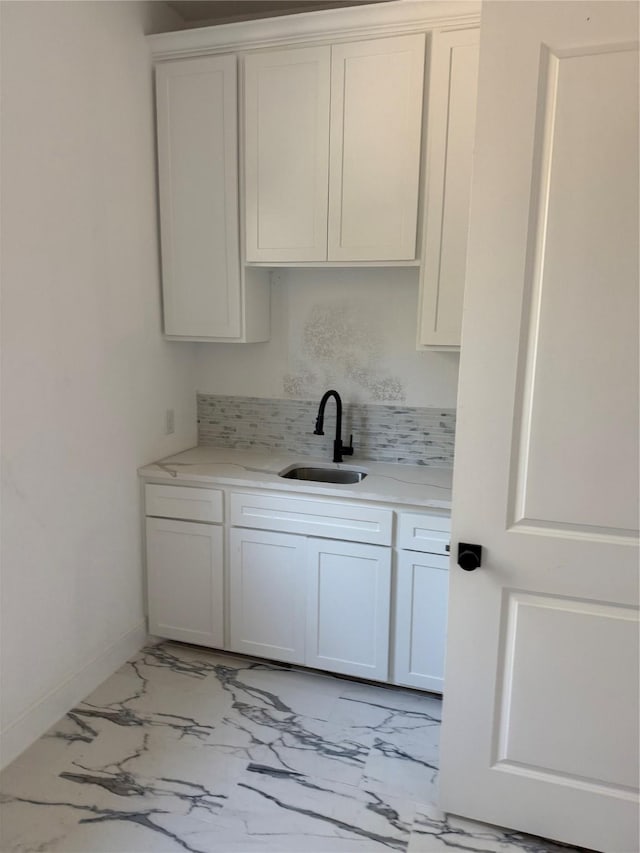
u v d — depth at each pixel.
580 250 1.43
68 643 2.21
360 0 2.50
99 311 2.26
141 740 2.07
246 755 2.01
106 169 2.24
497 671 1.68
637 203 1.38
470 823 1.78
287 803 1.82
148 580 2.62
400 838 1.71
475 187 1.48
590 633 1.58
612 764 1.62
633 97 1.34
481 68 1.42
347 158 2.26
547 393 1.51
